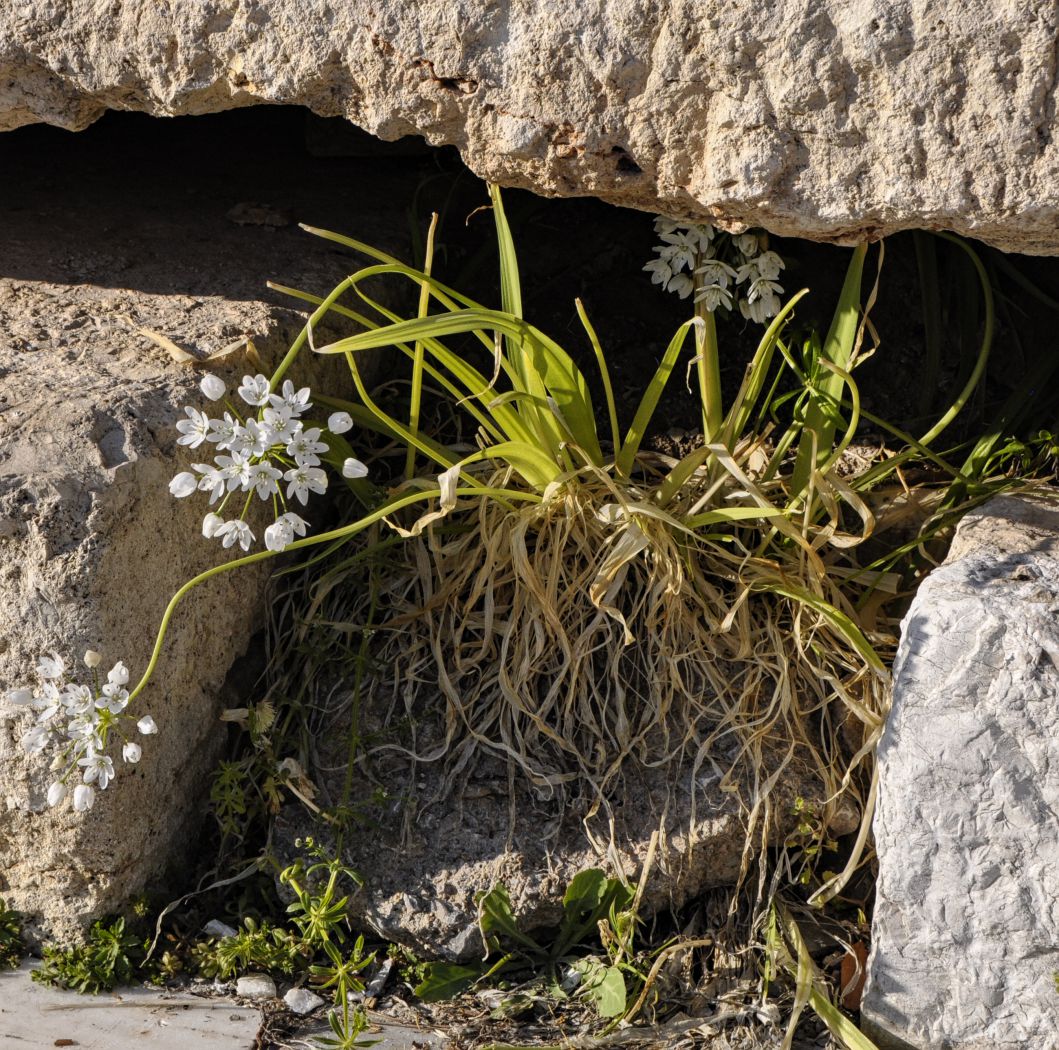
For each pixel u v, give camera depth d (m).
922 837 1.68
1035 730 1.66
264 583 1.81
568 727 1.77
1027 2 1.63
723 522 1.82
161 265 1.87
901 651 1.69
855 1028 1.69
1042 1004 1.68
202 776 1.79
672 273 1.79
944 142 1.66
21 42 1.75
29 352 1.77
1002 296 1.91
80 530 1.69
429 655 1.80
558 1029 1.71
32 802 1.71
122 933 1.74
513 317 1.76
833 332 1.80
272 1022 1.71
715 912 1.75
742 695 1.77
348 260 1.90
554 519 1.81
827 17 1.65
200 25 1.73
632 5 1.67
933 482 1.87
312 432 1.69
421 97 1.72
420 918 1.74
